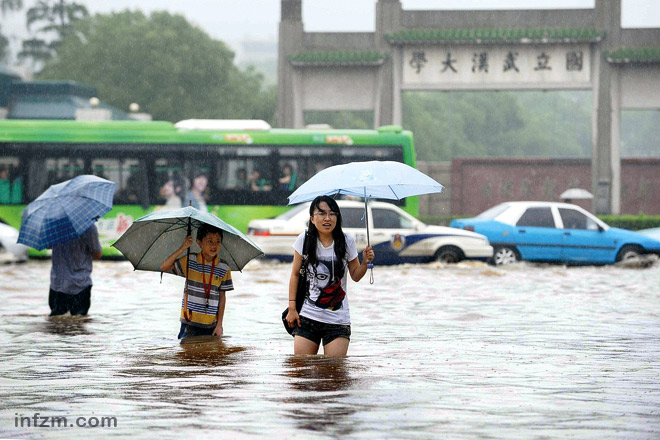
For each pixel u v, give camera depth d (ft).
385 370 33.14
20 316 57.06
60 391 28.96
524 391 28.58
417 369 33.55
